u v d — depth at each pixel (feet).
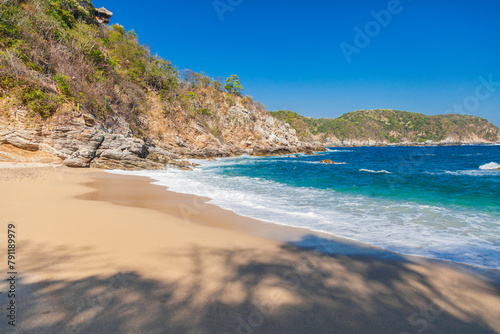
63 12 132.16
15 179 41.19
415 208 29.22
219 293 10.27
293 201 33.22
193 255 14.47
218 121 202.28
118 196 34.14
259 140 215.31
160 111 144.36
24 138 62.13
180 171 76.69
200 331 7.86
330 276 12.34
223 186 46.65
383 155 199.52
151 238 17.15
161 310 8.87
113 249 14.70
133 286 10.49
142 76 159.02
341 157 176.55
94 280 10.87
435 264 14.12
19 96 63.98
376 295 10.64
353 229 21.11
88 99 85.30
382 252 15.92
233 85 261.24
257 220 23.89
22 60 74.64
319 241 17.94
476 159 139.03
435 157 160.56
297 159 153.07
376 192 40.68
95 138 70.74
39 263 12.35
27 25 88.12
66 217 21.15
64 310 8.56
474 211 27.71
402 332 8.24
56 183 41.04
